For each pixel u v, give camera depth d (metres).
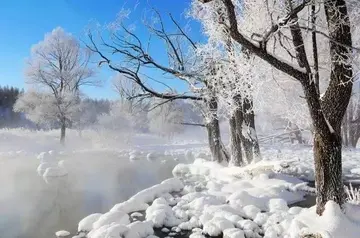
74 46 30.48
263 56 5.39
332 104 5.66
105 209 8.81
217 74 10.95
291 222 6.02
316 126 5.66
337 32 5.55
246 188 9.68
